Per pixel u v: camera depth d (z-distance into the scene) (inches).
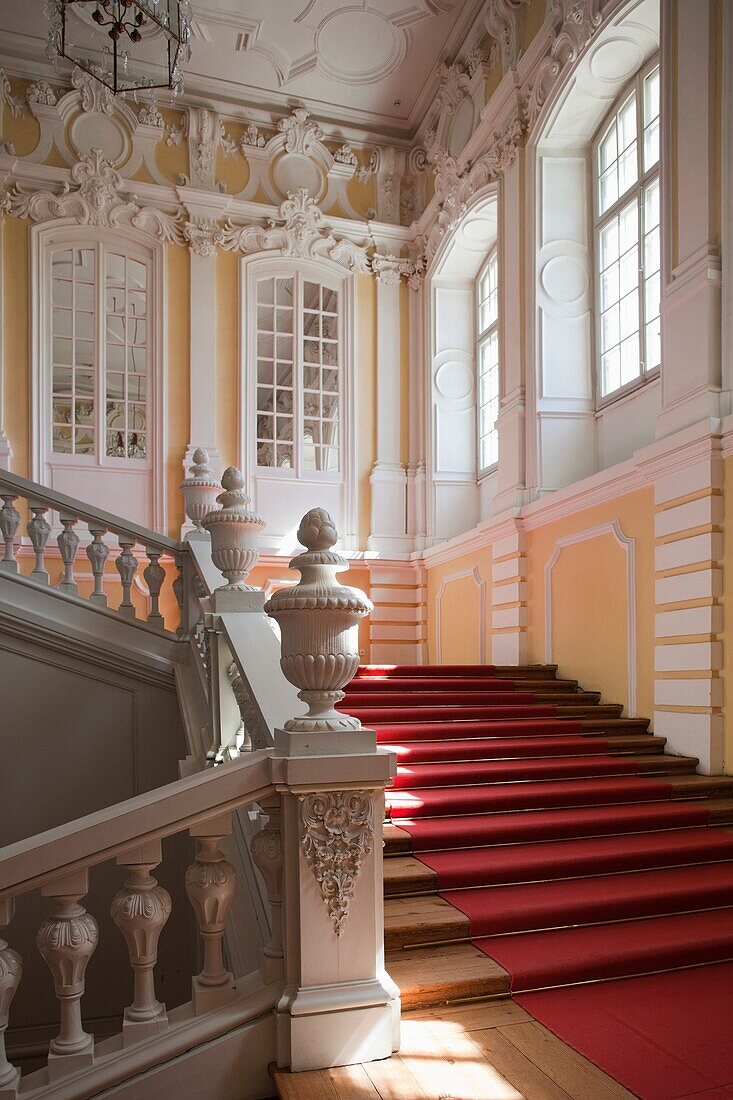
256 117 373.7
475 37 335.9
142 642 211.2
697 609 204.5
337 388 385.7
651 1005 115.7
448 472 379.9
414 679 253.3
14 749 200.5
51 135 341.4
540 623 285.7
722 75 208.2
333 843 102.8
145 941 99.2
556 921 135.7
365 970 103.7
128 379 352.2
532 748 205.3
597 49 259.9
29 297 334.0
